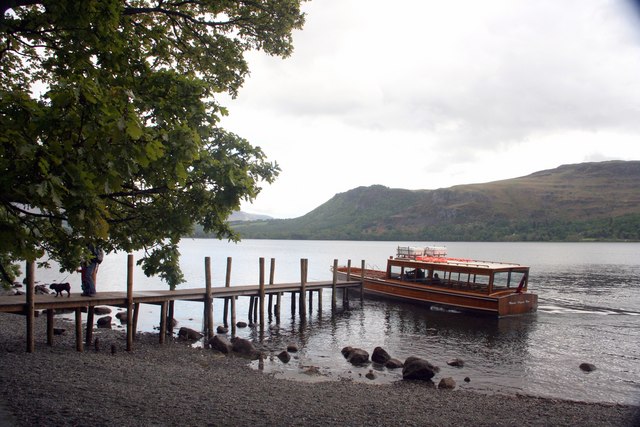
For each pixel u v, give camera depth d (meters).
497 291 31.75
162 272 15.27
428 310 34.09
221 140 10.68
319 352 21.83
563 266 81.38
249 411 11.05
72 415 9.38
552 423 11.95
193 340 23.09
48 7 7.47
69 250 9.42
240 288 27.50
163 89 8.77
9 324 22.55
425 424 11.14
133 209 11.00
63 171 5.85
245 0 14.22
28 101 5.95
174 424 9.52
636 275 63.31
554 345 23.84
